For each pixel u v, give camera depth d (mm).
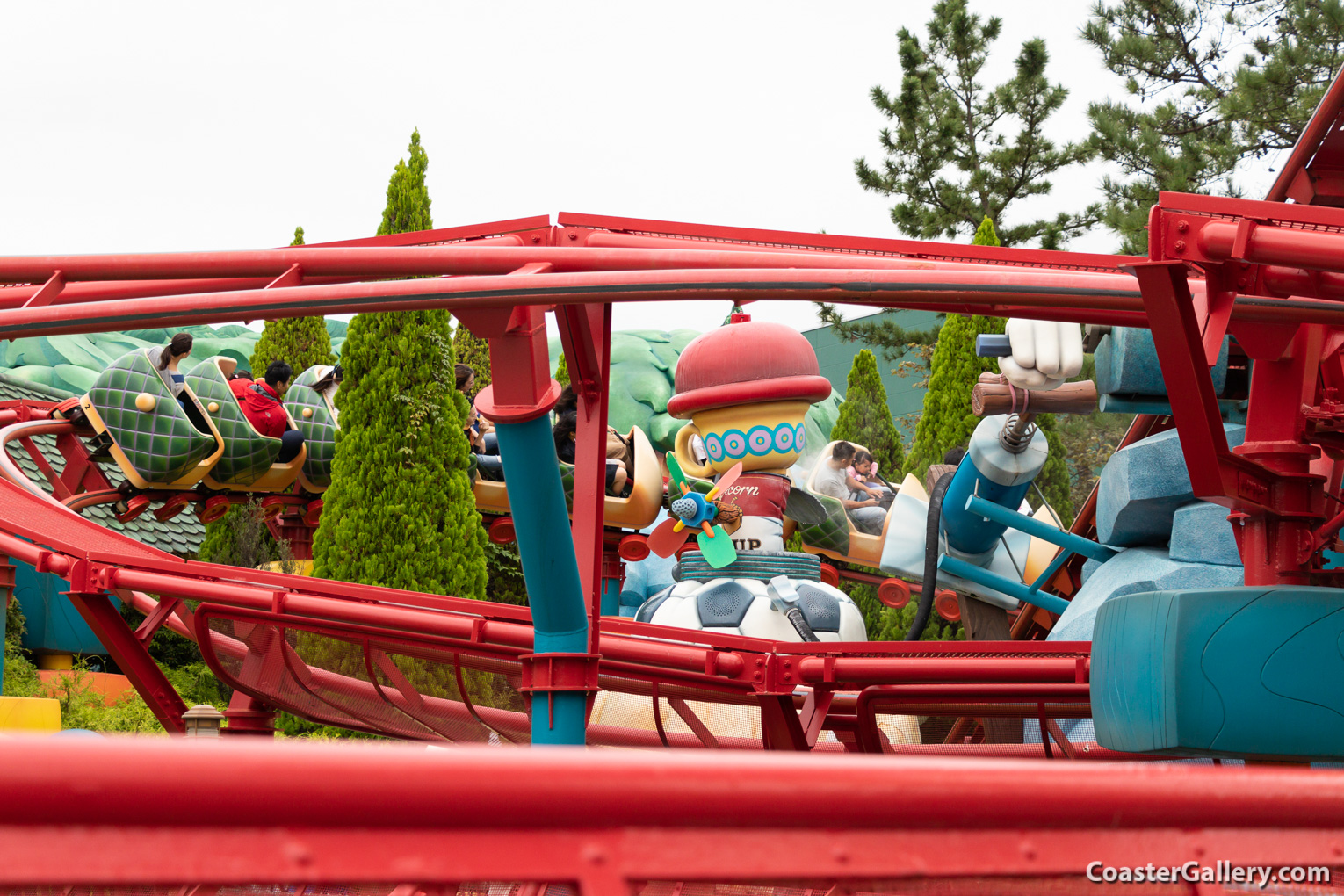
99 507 24672
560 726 7754
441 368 17078
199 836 1016
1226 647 5965
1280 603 5961
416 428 16578
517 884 1188
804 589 13539
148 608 11039
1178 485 12141
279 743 1042
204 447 17516
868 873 1258
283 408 19859
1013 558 15719
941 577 15562
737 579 13594
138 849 996
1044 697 9789
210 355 42781
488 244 7477
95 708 17906
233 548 21766
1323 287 5504
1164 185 28750
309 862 1046
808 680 9867
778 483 13984
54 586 21547
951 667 9469
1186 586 11594
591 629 7906
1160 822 1413
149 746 992
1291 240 5141
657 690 10367
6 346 39094
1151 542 13055
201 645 10547
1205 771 1440
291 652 10578
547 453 7410
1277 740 5871
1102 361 10820
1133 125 29641
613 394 39812
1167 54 29750
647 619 13641
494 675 10477
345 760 1053
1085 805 1355
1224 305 5598
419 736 11023
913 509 15805
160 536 26016
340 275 7031
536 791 1117
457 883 1096
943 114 36375
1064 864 1347
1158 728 6141
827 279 5973
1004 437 13938
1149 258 5461
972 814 1312
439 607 9836
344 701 10836
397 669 10477
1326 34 25906
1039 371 10961
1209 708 5949
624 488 18734
